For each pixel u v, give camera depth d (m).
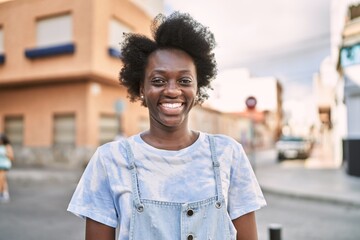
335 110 16.45
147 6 11.44
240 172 1.24
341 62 10.41
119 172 1.14
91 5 10.80
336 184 9.38
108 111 12.99
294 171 12.91
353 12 10.25
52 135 12.52
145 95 1.25
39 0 8.81
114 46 11.98
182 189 1.12
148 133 1.27
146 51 1.25
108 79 11.98
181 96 1.20
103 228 1.15
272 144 33.66
